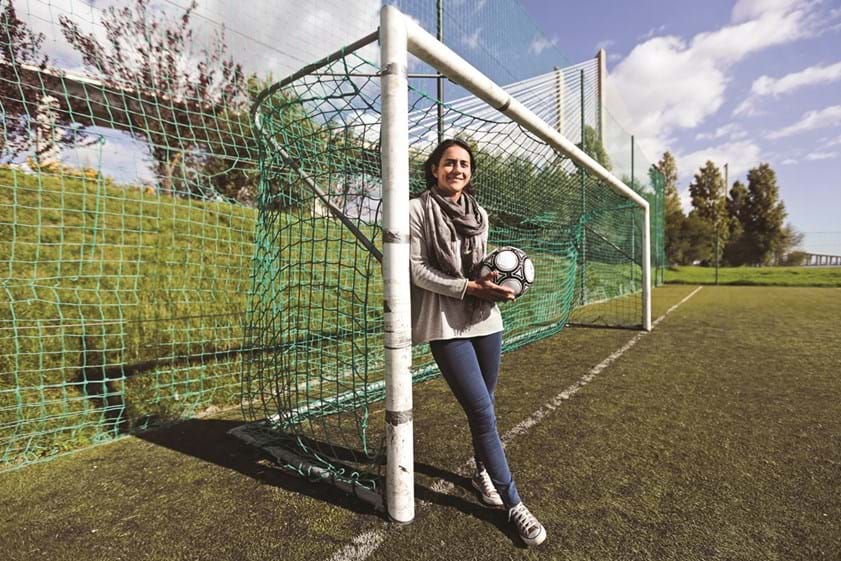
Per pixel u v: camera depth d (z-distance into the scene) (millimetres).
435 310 1644
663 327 6328
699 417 2727
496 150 3252
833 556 1435
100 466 2191
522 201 4992
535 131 2871
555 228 5953
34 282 3482
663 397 3127
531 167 4102
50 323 3166
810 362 4137
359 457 2229
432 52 1814
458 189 1696
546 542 1530
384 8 1604
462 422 2699
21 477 2082
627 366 4047
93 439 2486
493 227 4719
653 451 2250
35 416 2520
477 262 1762
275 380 2490
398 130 1602
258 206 2635
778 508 1720
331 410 2549
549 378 3670
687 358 4352
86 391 2793
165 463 2221
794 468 2047
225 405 3066
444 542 1547
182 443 2467
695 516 1672
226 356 3516
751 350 4699
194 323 3799
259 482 2021
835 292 12680
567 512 1712
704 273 21734
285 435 2471
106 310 3510
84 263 3996
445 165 1683
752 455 2189
